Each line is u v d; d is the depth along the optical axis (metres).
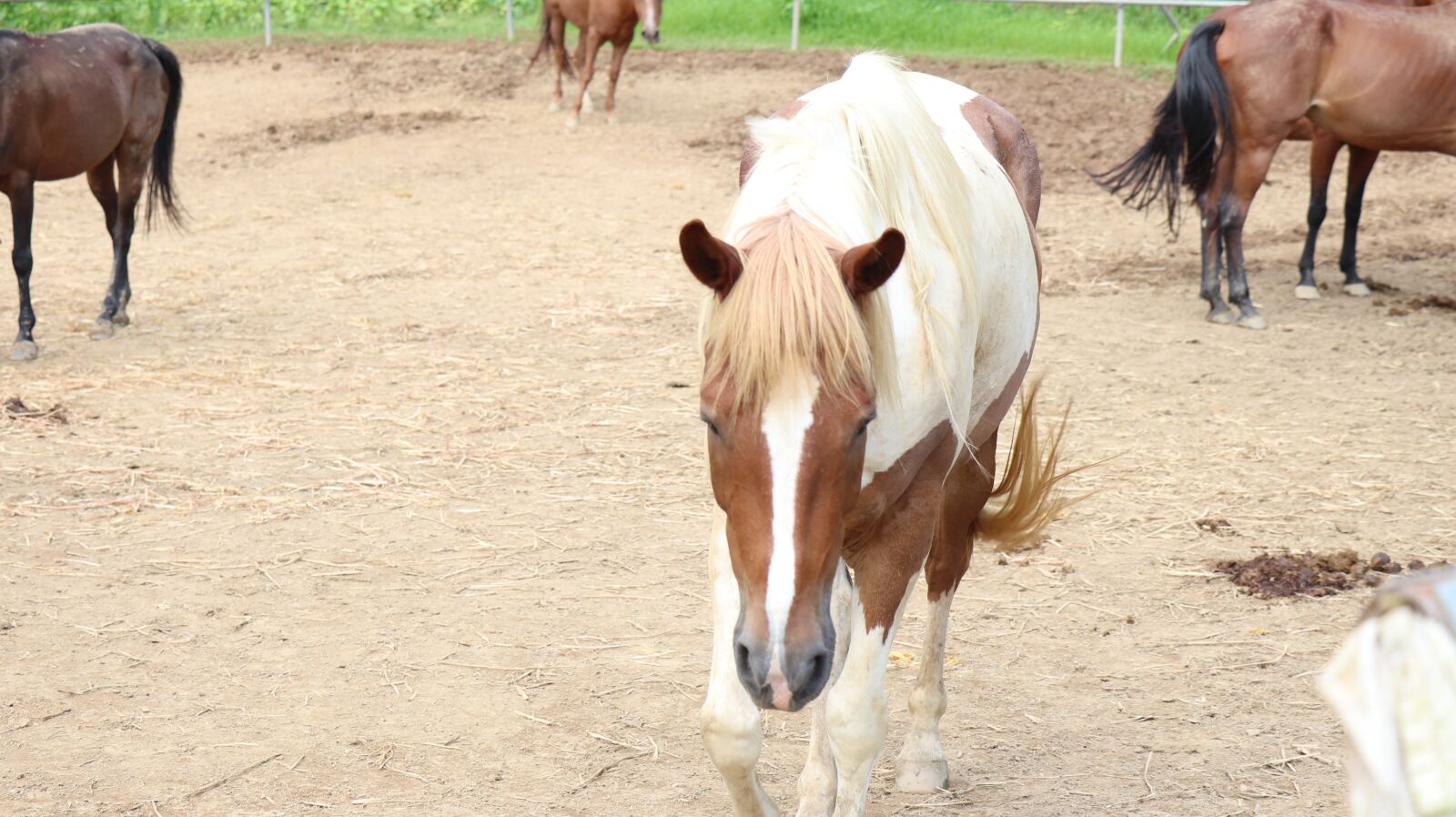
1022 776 3.83
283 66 19.39
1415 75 8.73
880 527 3.14
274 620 4.82
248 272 10.67
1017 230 3.69
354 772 3.81
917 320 2.96
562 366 8.20
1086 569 5.34
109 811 3.58
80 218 12.73
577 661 4.53
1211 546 5.54
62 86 8.38
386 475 6.32
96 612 4.85
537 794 3.71
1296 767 3.84
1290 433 6.93
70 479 6.21
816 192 2.93
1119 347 8.60
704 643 4.68
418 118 16.70
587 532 5.68
